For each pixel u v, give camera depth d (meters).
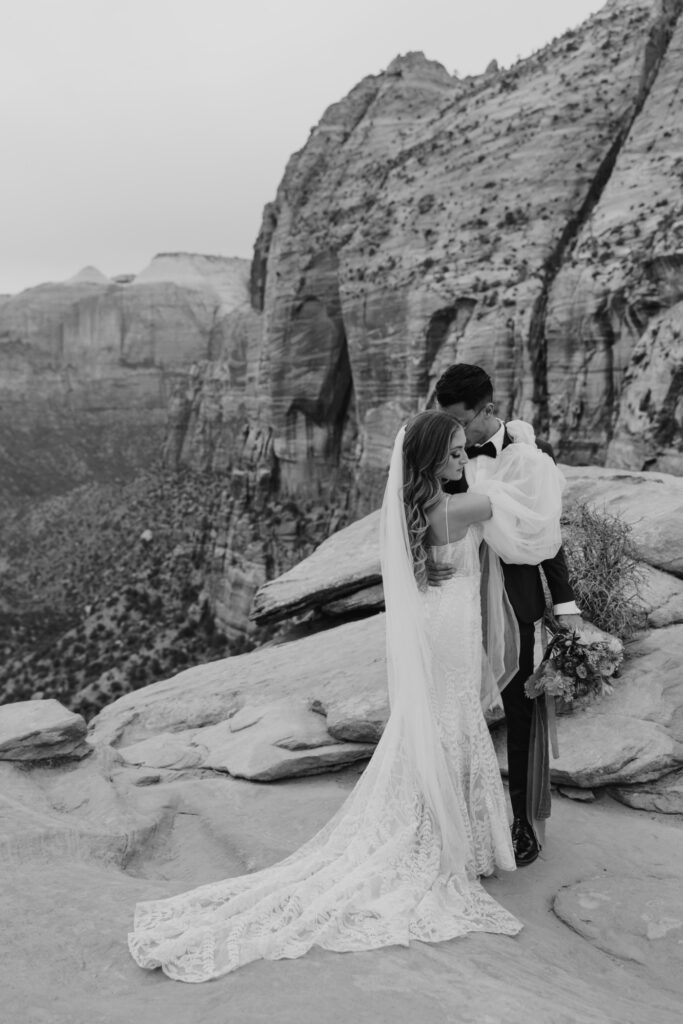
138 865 4.63
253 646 61.47
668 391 26.94
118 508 125.25
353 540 9.67
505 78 48.59
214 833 4.86
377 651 7.13
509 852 4.09
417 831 3.81
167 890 3.66
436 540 4.02
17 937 3.16
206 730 6.66
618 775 5.03
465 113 49.94
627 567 6.00
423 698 3.90
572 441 33.19
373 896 3.48
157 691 8.14
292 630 9.49
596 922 3.88
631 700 5.48
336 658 7.35
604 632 5.69
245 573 61.22
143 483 132.25
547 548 4.11
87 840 4.53
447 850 3.80
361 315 48.41
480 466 4.21
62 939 3.14
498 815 4.09
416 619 3.93
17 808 4.71
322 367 55.88
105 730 7.35
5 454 197.38
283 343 56.56
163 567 84.50
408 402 44.59
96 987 2.84
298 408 57.16
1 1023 2.54
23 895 3.53
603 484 8.45
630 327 31.08
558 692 4.25
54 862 4.27
